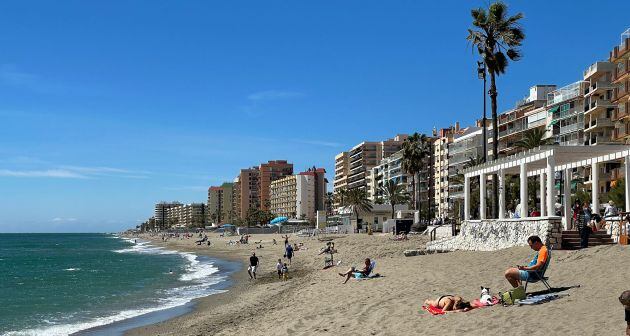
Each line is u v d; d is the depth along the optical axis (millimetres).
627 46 75562
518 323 11906
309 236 103312
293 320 17734
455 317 13625
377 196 172875
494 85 40312
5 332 22844
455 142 132000
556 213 33156
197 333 19516
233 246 107438
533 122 104000
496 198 39438
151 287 39844
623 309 11586
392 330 13617
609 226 25188
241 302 27375
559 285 15281
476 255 28062
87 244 185750
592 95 82875
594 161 28078
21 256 103438
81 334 21922
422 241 52219
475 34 40562
